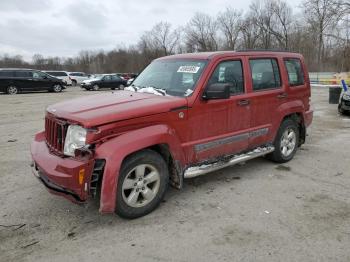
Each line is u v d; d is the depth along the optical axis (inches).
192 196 186.5
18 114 508.4
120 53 3378.4
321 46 1546.5
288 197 185.2
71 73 1608.0
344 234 146.6
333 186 200.5
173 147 167.8
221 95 174.9
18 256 133.7
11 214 167.8
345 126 386.3
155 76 208.2
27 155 269.6
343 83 504.7
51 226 156.2
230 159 202.2
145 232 150.3
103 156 145.9
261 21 2630.4
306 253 133.2
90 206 174.7
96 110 156.3
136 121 156.9
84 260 131.0
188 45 3026.6
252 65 212.4
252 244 139.7
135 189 159.3
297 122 254.4
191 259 130.7
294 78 248.1
